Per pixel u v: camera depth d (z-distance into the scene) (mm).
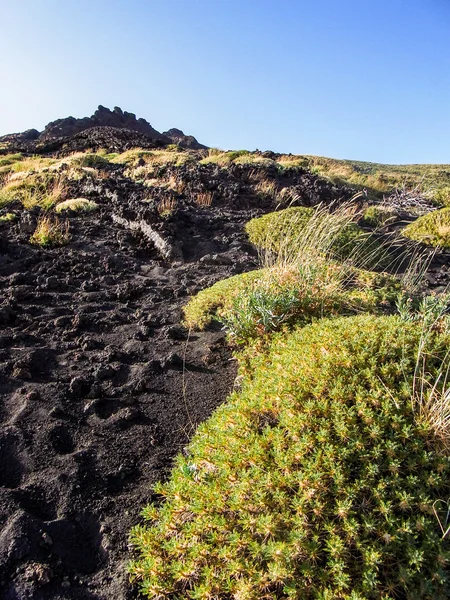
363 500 2143
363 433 2416
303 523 2068
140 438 3322
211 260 7051
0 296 5438
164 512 2482
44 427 3301
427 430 2387
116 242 7664
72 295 5676
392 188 22141
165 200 9328
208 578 2029
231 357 4340
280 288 4664
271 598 1953
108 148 28516
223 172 13625
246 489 2252
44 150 34000
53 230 7523
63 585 2262
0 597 2172
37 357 4199
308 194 12164
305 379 2768
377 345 2986
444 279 7129
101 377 3979
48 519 2617
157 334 4809
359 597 1816
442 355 2938
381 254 7633
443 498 2205
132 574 2307
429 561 1968
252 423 2689
